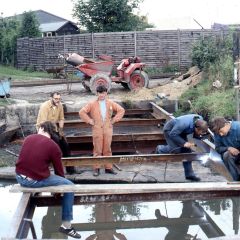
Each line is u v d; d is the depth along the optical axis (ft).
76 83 61.41
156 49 70.79
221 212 22.24
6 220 21.66
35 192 18.25
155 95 45.60
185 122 23.41
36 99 44.83
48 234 19.79
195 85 46.32
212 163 27.27
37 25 96.58
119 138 32.81
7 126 39.47
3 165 29.66
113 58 72.28
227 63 41.11
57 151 17.97
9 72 78.33
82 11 89.20
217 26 76.02
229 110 33.45
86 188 18.33
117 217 21.91
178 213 22.22
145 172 27.71
